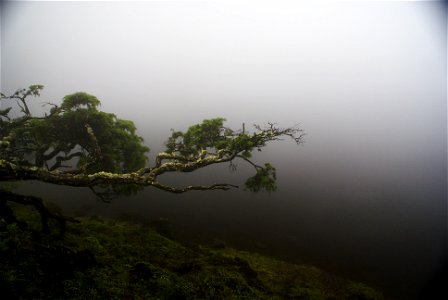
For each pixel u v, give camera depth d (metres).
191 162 15.95
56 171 14.87
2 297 8.92
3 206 13.85
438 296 23.73
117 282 12.83
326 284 22.06
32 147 18.25
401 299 22.75
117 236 20.42
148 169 15.84
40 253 12.30
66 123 16.98
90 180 13.66
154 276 14.10
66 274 11.82
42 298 9.80
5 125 17.73
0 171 12.45
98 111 17.70
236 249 28.30
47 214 15.55
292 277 21.91
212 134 16.80
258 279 18.88
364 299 20.78
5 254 11.41
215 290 15.11
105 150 17.16
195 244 26.03
